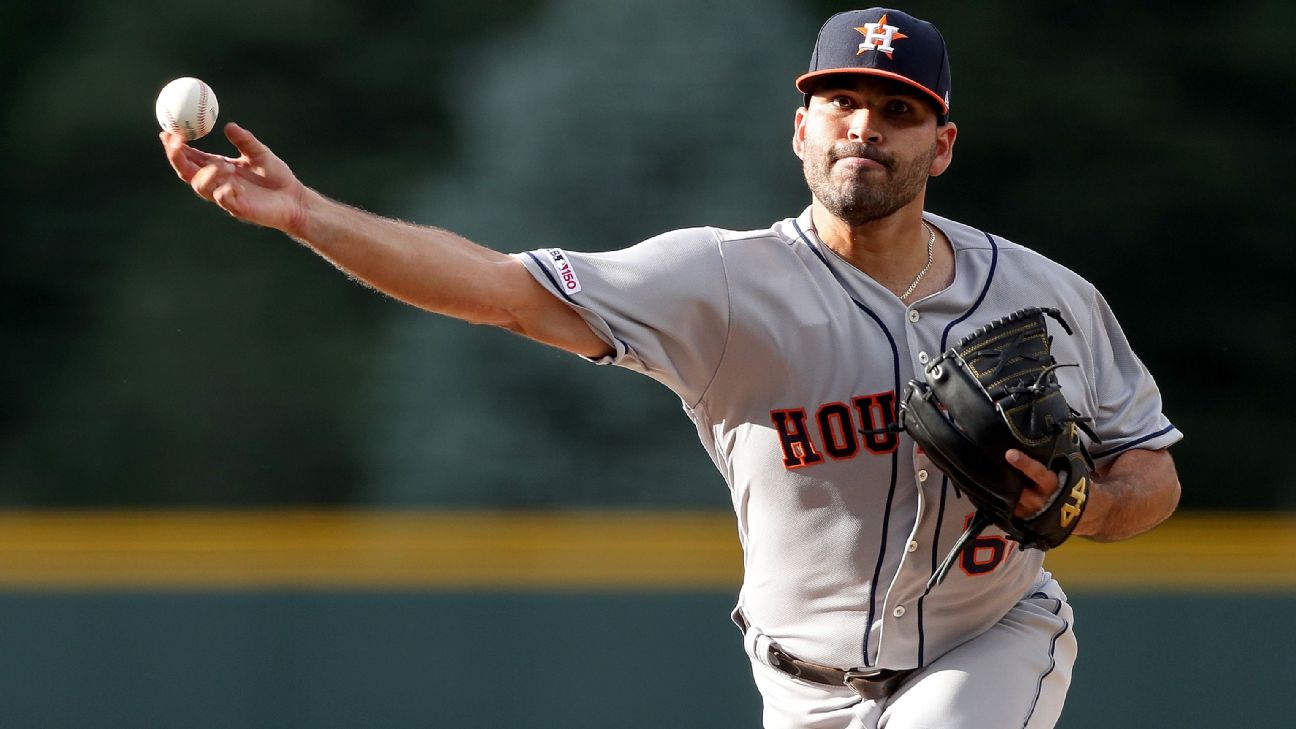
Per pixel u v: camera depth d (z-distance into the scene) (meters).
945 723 11.47
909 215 11.51
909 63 11.01
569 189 40.75
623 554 23.64
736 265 11.42
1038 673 12.03
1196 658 22.72
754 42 41.19
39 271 47.16
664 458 40.00
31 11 48.91
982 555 11.71
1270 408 45.56
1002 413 10.49
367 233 10.59
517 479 40.00
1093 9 45.16
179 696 23.67
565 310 11.30
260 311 45.28
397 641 23.61
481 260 11.08
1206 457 45.06
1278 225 44.94
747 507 12.11
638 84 40.91
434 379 41.47
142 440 44.88
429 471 40.69
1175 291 45.47
